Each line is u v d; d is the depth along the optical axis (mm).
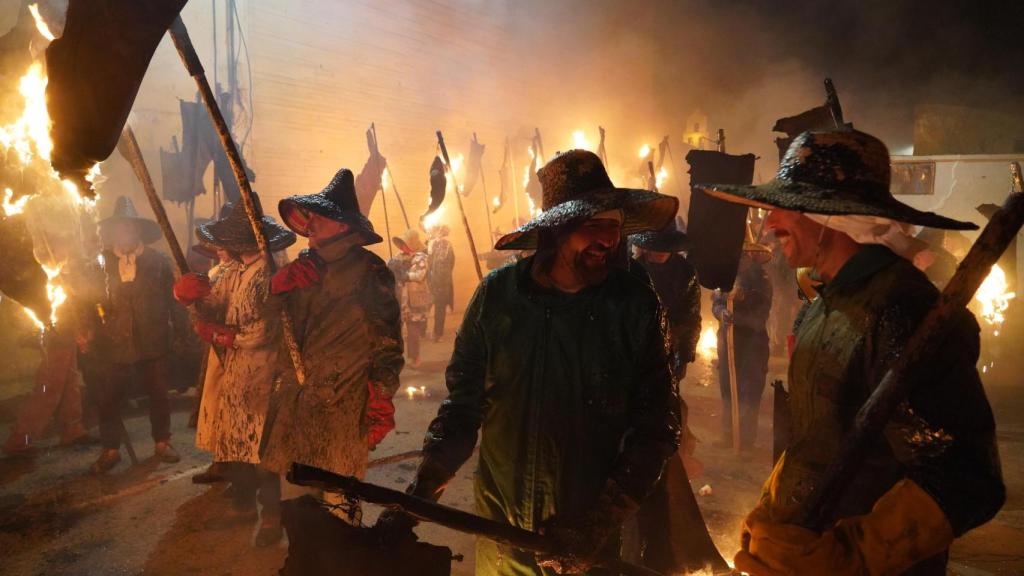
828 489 1261
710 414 6504
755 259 5340
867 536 1204
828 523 1275
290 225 3342
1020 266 9812
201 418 3975
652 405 1903
